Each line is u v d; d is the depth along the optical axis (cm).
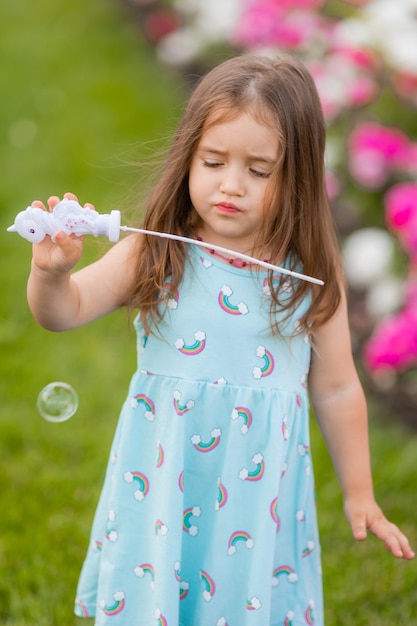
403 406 526
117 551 304
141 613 306
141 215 317
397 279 526
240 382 290
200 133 275
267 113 269
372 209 600
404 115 618
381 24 579
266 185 273
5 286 621
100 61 1066
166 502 289
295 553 312
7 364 545
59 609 373
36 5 1274
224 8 753
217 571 297
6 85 983
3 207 721
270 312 288
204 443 292
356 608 389
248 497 294
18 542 407
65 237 251
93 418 507
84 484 453
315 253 290
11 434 483
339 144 601
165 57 876
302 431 303
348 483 309
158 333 293
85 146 840
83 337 587
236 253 267
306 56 661
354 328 572
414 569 409
